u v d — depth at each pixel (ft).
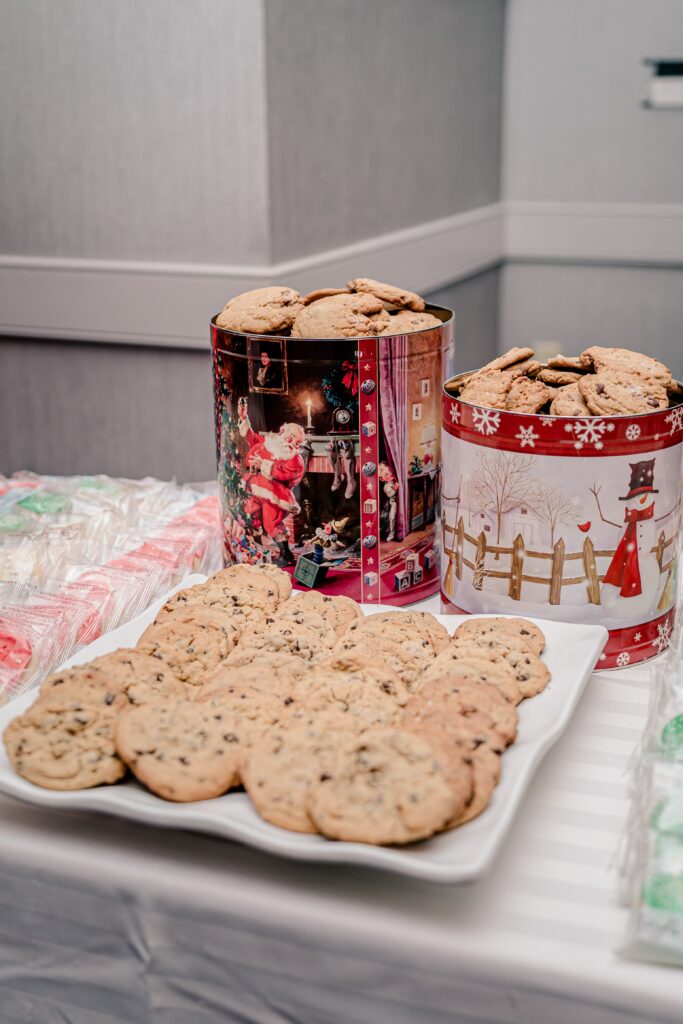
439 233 10.04
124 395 8.22
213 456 8.07
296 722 2.08
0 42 7.55
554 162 11.55
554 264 11.94
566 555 2.56
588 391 2.57
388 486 2.90
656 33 10.69
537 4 11.09
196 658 2.47
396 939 1.78
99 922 2.00
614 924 1.79
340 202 8.21
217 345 2.92
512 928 1.79
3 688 2.57
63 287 7.98
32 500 3.77
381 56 8.57
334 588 2.99
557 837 2.02
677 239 11.30
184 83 7.12
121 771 2.02
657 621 2.69
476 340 11.62
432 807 1.78
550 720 2.20
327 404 2.78
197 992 2.00
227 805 1.93
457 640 2.51
